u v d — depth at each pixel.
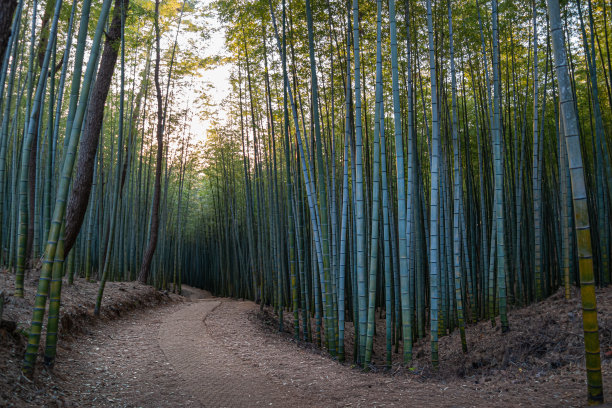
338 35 8.48
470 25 8.34
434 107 6.07
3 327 4.36
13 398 3.41
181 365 5.51
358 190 6.39
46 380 4.10
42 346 5.06
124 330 7.86
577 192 3.61
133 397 4.23
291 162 11.02
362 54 8.62
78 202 8.39
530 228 9.17
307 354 6.69
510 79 9.80
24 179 5.90
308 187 7.56
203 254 27.52
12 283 7.00
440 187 8.47
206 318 9.84
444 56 8.68
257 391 4.53
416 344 8.59
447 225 8.34
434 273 6.21
